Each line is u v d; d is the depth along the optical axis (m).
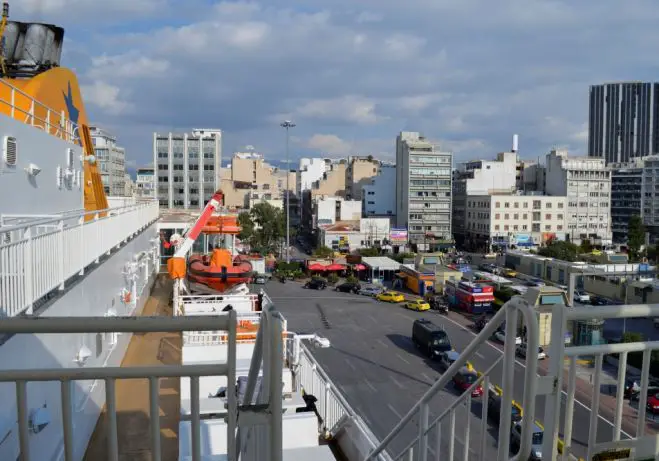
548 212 90.12
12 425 4.87
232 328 2.50
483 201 91.06
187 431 7.28
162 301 16.92
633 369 28.62
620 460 3.35
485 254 84.75
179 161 86.62
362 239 84.62
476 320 43.94
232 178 117.00
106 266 9.83
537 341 2.83
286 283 61.25
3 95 10.82
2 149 6.80
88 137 15.52
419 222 90.06
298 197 121.56
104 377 2.55
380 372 31.38
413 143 90.19
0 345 4.57
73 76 14.48
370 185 97.50
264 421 2.32
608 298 49.59
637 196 105.56
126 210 12.41
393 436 4.97
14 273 5.05
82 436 7.33
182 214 34.91
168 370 2.55
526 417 2.87
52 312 6.16
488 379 3.76
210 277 14.02
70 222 10.15
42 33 13.97
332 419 10.57
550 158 97.00
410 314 46.62
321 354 34.91
